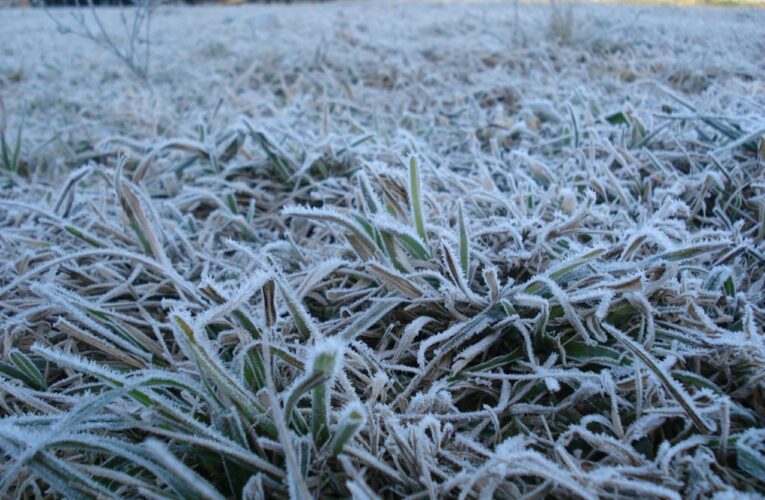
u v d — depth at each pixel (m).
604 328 0.29
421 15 1.21
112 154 0.61
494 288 0.30
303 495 0.21
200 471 0.26
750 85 0.58
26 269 0.39
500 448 0.24
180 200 0.47
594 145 0.47
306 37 1.07
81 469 0.24
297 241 0.44
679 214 0.39
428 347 0.31
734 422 0.27
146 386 0.25
